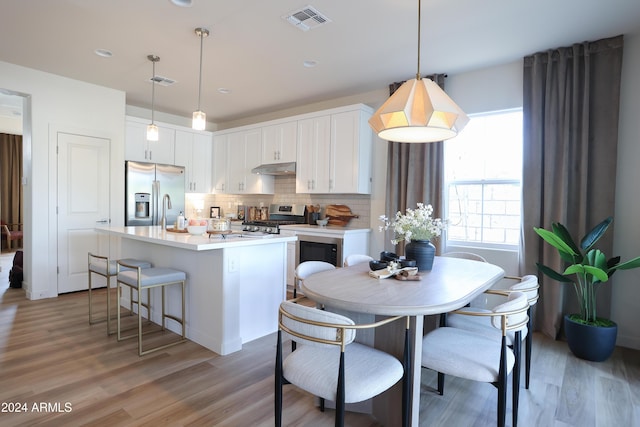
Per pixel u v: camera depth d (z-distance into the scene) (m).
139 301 2.70
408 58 3.56
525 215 3.41
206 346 2.89
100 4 2.66
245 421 1.95
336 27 2.95
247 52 3.46
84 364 2.55
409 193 4.07
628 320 3.10
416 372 1.71
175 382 2.33
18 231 8.04
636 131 3.05
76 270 4.45
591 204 3.15
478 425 1.98
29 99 4.08
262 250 3.12
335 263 4.20
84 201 4.48
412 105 1.93
